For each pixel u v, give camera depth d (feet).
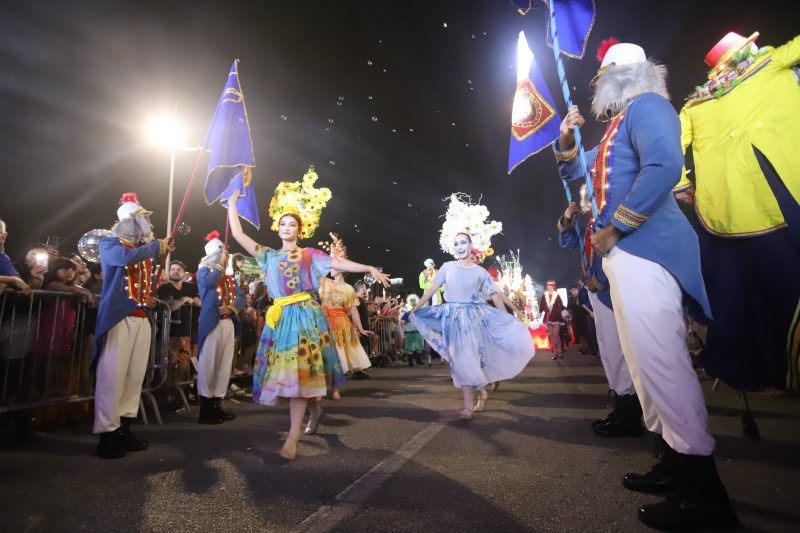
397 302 46.32
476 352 15.06
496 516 6.86
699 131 10.31
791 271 8.64
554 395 18.86
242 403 21.30
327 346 12.19
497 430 12.81
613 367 11.59
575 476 8.55
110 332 12.02
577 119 9.12
